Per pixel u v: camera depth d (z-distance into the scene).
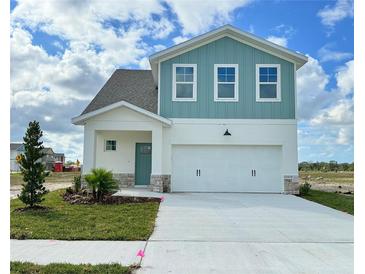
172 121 15.02
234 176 15.04
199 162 15.09
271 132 15.01
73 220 8.17
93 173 11.89
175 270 4.90
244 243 6.46
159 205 10.80
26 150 9.93
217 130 15.05
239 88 15.20
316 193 15.52
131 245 6.21
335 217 9.25
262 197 13.37
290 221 8.64
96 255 5.56
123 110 14.45
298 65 15.52
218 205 11.02
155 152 14.51
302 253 5.86
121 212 9.32
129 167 17.38
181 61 15.32
